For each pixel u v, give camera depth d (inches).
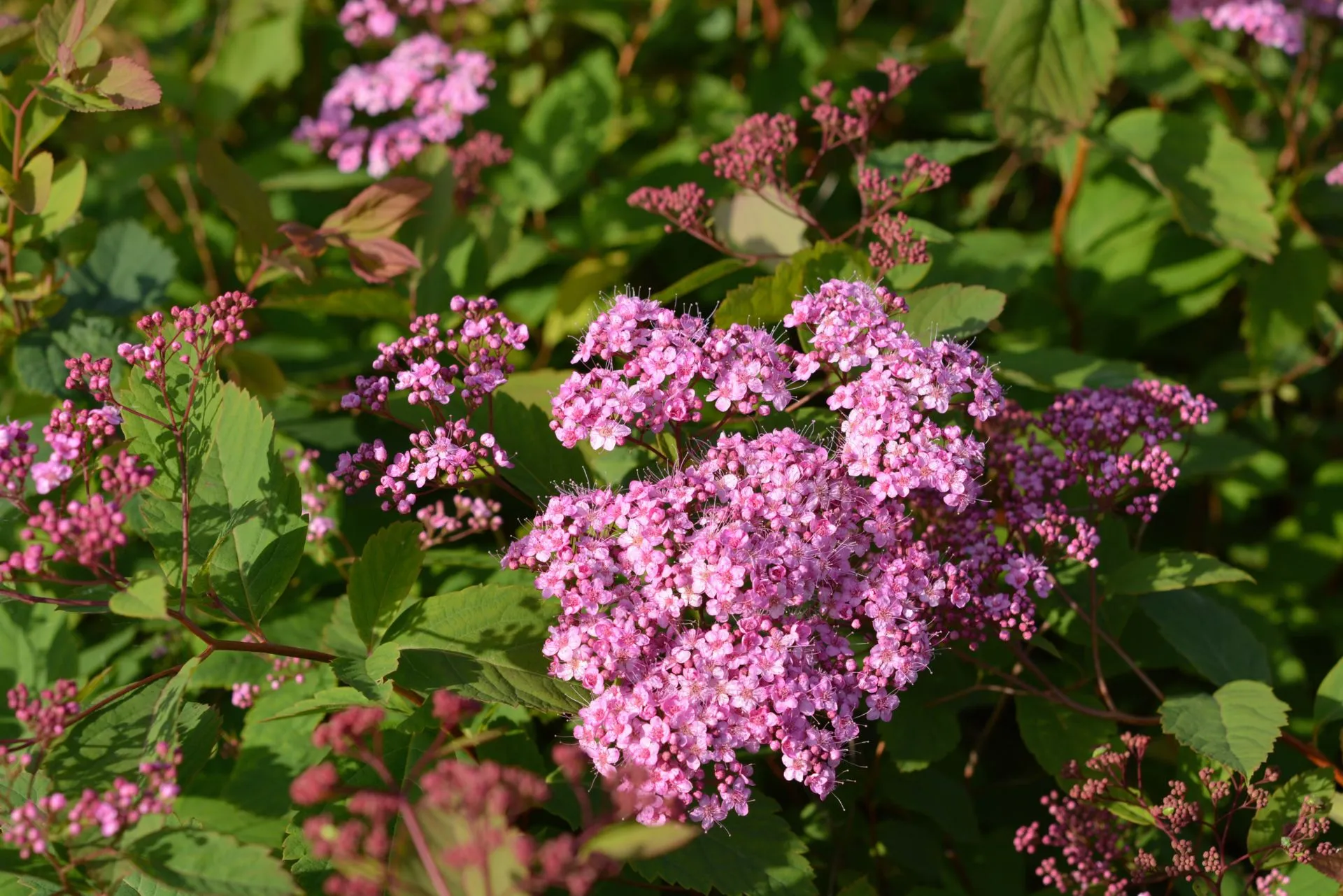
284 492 24.8
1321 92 32.5
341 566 27.3
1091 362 28.0
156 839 23.3
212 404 25.0
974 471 24.7
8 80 26.6
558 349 30.3
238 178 28.0
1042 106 29.7
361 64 34.8
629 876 25.4
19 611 26.2
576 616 24.3
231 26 33.0
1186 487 30.6
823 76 32.1
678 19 32.6
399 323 29.0
